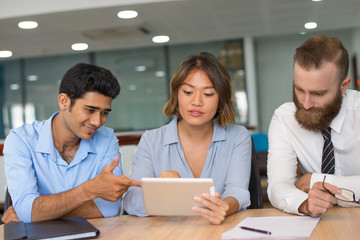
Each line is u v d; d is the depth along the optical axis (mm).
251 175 1799
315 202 1329
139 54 8469
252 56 8062
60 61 8766
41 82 8836
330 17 6785
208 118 1677
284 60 8695
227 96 1735
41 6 5359
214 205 1312
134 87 8508
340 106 1510
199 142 1815
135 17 6000
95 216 1585
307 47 1402
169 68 8391
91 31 6684
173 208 1358
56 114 1752
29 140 1709
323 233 1175
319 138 1698
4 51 7941
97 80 1534
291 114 1753
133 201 1582
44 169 1701
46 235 1216
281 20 6797
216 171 1784
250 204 1739
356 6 6176
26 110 8867
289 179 1688
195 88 1647
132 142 3385
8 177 1630
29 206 1491
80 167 1737
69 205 1434
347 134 1631
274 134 1789
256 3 5738
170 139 1808
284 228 1226
